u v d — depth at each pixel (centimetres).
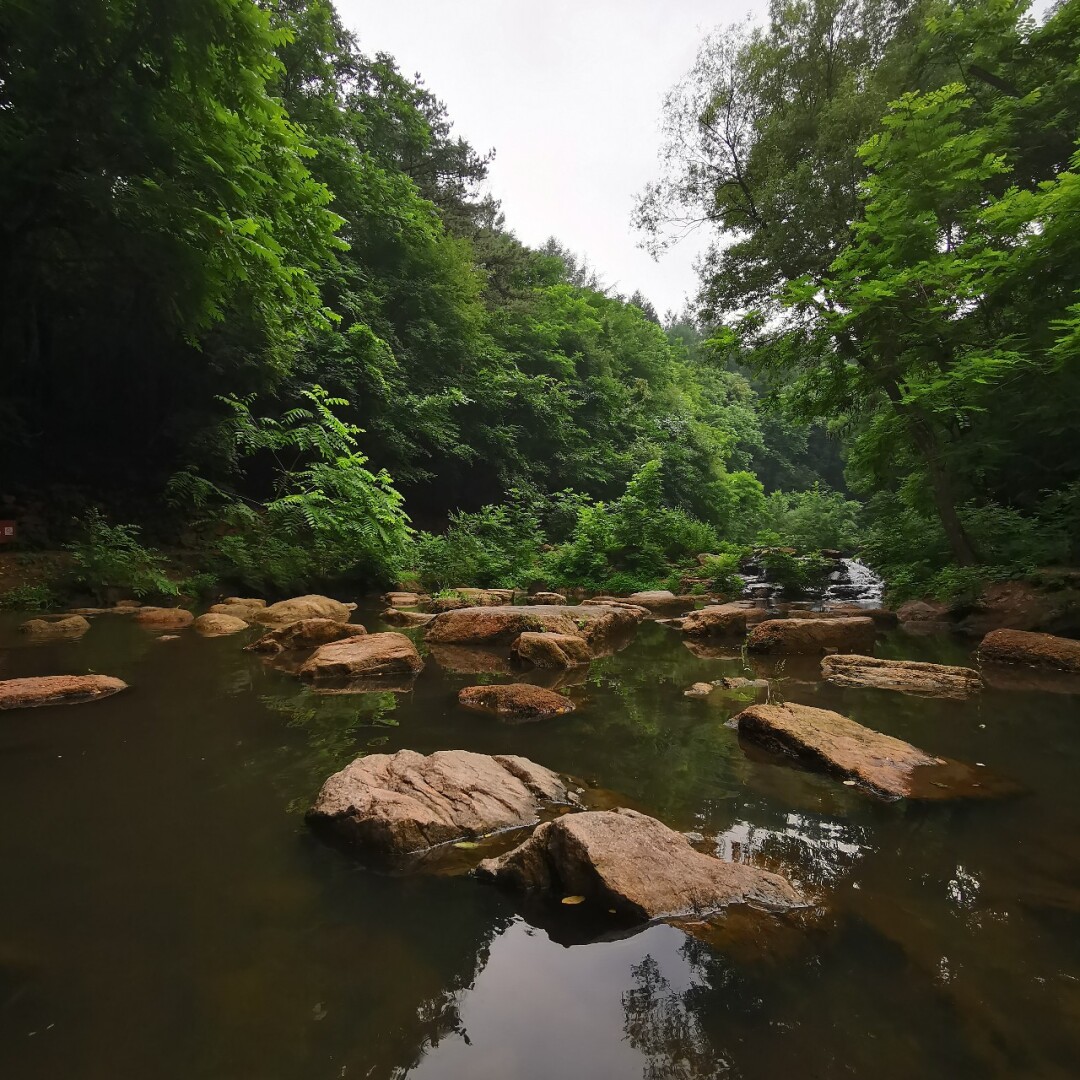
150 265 911
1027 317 967
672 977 155
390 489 1287
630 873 191
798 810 255
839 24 1573
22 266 1017
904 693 457
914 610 888
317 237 1045
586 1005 145
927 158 918
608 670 544
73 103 783
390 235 1994
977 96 1267
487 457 2092
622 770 299
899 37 1520
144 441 1285
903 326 992
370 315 1831
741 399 5003
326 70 1859
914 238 936
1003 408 961
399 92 2328
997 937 170
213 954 161
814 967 159
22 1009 140
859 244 1027
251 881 197
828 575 1452
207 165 845
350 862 210
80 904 182
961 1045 132
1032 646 575
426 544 1359
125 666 498
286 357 1357
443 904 187
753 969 158
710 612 786
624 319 3562
